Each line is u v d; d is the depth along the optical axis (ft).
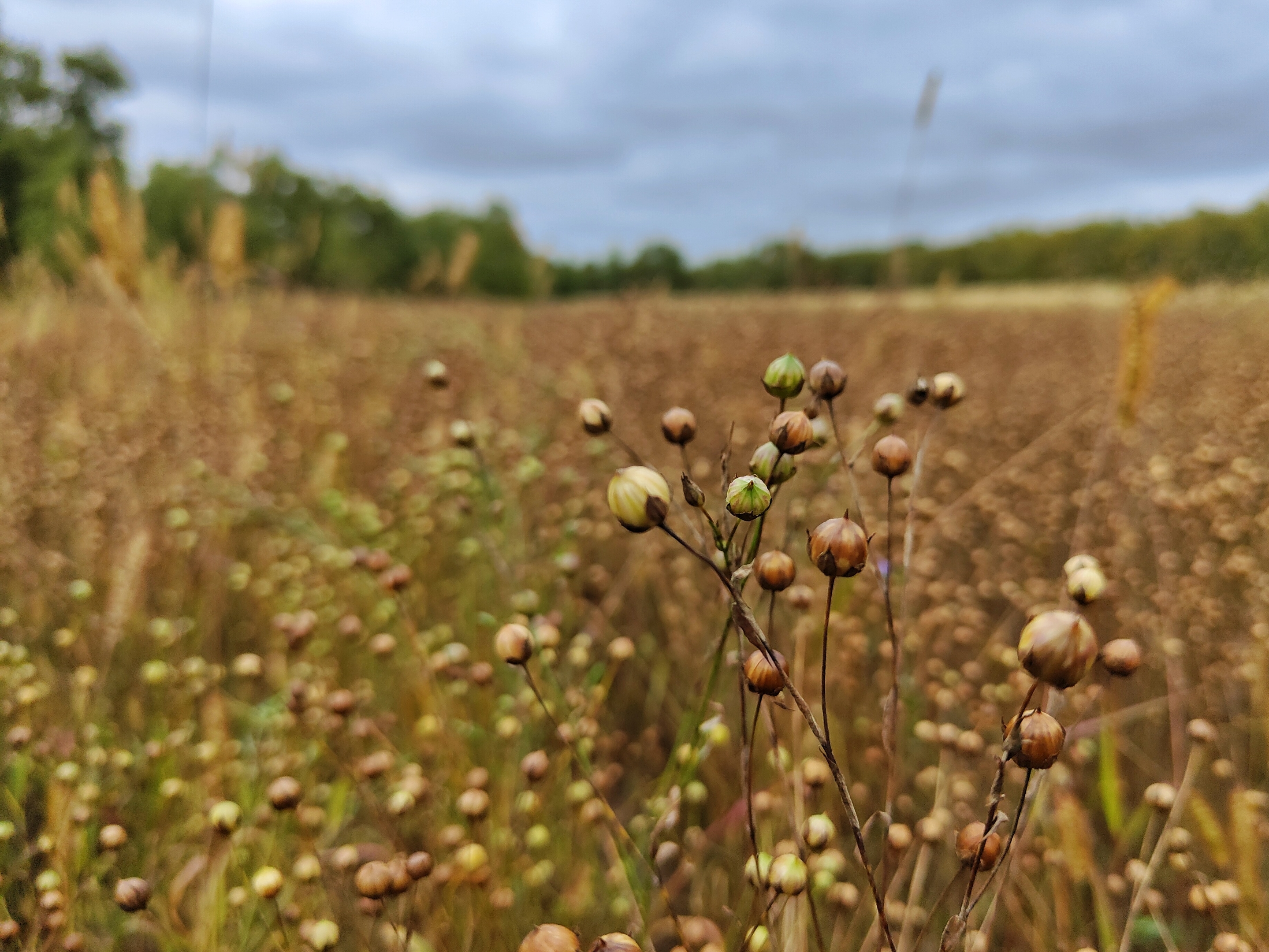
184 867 5.58
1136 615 8.59
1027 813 3.82
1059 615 2.44
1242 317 28.58
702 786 6.34
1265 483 11.57
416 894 4.90
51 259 14.16
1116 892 5.48
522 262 81.25
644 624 9.53
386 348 22.67
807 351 19.29
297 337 21.68
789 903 3.92
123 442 12.46
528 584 8.63
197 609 9.20
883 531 7.91
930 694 7.14
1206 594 9.16
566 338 22.33
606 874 6.12
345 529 9.95
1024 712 2.58
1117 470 12.92
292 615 9.04
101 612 8.69
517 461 11.64
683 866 5.79
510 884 5.72
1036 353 26.55
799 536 8.04
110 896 5.45
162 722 7.00
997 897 3.89
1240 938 4.71
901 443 3.56
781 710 6.54
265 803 5.94
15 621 8.12
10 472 10.50
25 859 5.14
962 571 11.27
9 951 4.59
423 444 12.52
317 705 6.73
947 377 4.03
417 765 6.36
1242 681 7.92
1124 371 8.90
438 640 8.25
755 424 12.28
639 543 9.62
